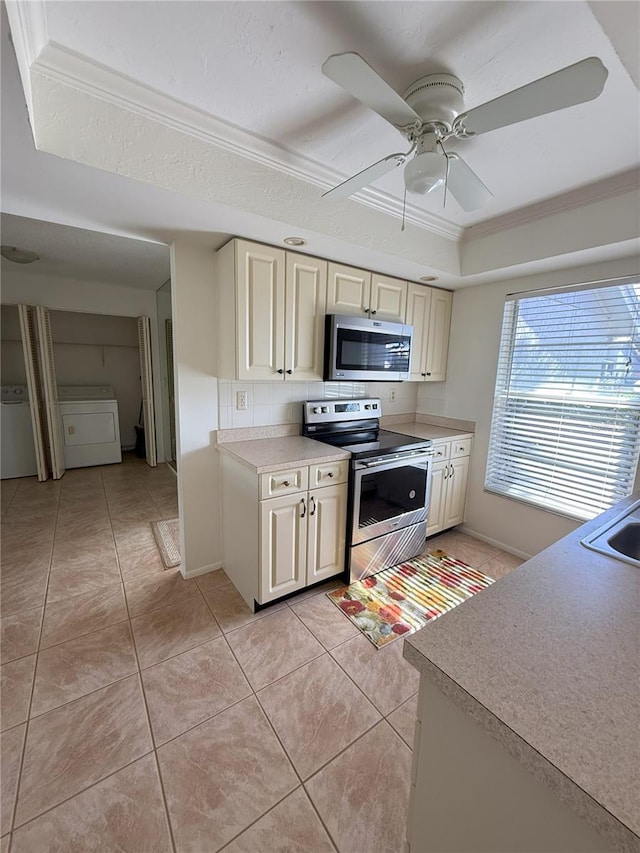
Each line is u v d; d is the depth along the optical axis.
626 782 0.48
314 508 2.11
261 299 1.99
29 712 1.45
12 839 1.07
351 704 1.52
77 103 1.19
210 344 2.24
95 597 2.18
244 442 2.42
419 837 0.77
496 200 2.00
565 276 2.38
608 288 2.22
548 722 0.56
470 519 3.08
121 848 1.06
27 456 4.42
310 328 2.20
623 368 2.20
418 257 2.28
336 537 2.25
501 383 2.82
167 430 5.16
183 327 2.13
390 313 2.60
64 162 1.24
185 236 1.92
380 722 1.45
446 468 2.85
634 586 0.93
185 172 1.43
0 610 2.06
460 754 0.66
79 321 5.30
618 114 1.32
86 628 1.93
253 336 1.99
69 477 4.46
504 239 2.30
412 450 2.50
